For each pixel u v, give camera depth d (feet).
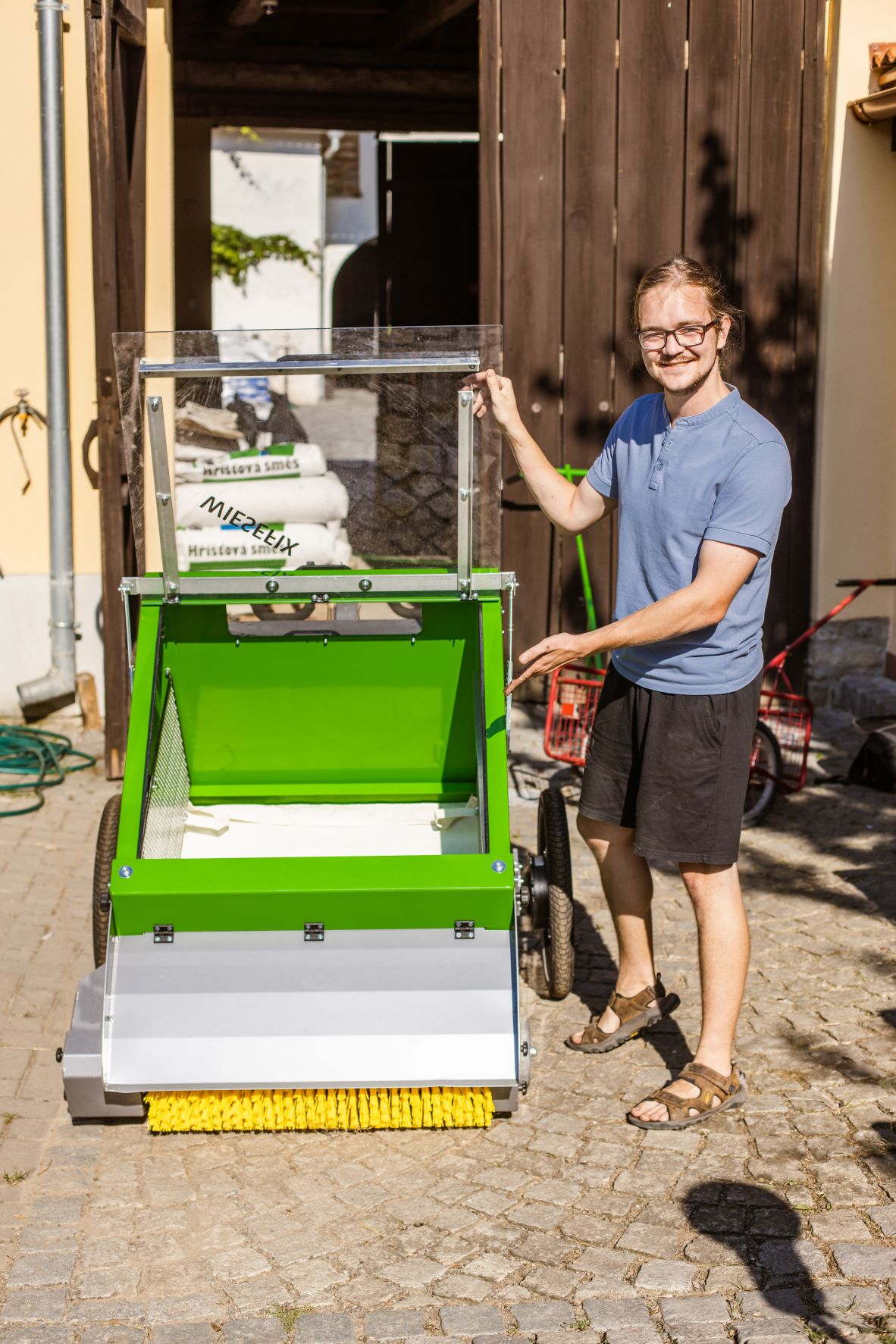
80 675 22.49
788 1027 13.29
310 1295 9.59
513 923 10.73
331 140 68.69
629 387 23.17
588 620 22.56
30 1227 10.37
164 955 10.82
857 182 22.84
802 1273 9.71
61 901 16.44
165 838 12.07
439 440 11.89
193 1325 9.29
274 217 73.92
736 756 11.32
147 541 12.60
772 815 19.10
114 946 10.80
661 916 16.03
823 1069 12.51
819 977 14.34
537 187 22.58
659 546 11.23
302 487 12.07
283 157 73.10
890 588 24.22
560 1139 11.53
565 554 23.59
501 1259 9.95
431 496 12.03
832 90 22.58
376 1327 9.23
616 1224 10.34
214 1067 10.91
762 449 10.78
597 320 22.98
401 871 10.55
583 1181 10.91
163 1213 10.55
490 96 22.31
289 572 12.28
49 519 22.31
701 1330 9.15
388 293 39.06
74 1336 9.16
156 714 12.18
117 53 19.93
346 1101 11.33
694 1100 11.62
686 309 10.59
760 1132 11.54
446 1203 10.67
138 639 12.13
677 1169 11.03
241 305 74.69
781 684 23.79
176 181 36.55
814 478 23.63
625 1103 12.08
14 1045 13.14
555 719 20.10
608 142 22.49
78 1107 11.34
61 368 21.67
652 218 22.74
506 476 23.35
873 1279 9.62
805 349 23.25
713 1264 9.84
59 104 21.08
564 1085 12.42
